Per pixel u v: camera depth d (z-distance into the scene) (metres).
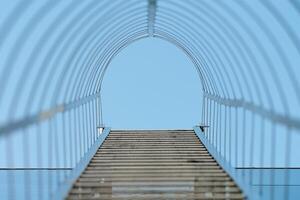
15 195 11.30
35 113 7.43
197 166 10.08
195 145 12.12
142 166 10.01
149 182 8.80
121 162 10.39
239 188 8.44
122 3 8.89
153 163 10.23
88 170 9.72
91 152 11.09
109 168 9.84
